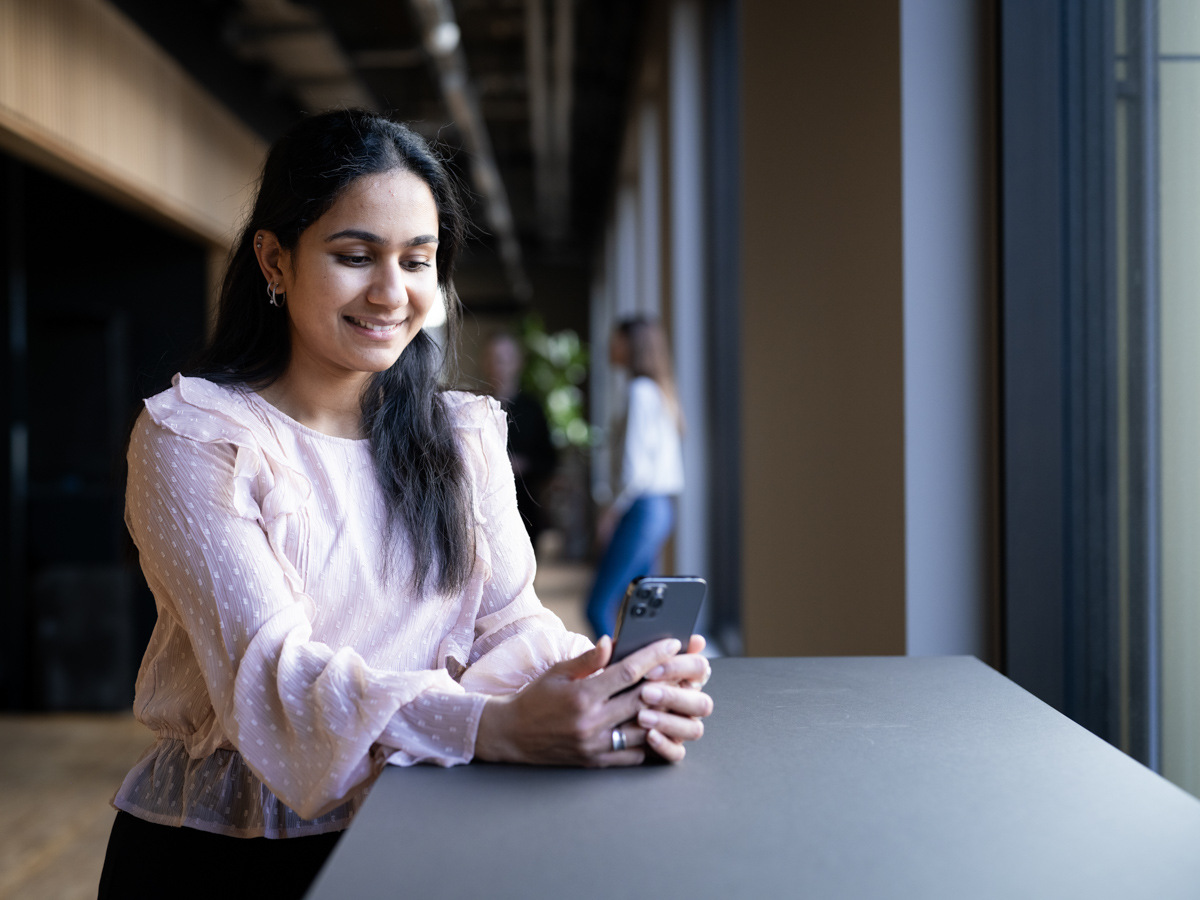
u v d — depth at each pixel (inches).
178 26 203.9
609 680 40.2
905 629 77.1
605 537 196.4
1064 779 38.8
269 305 50.7
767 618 123.0
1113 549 72.6
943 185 76.7
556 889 29.8
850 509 90.0
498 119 369.1
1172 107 66.7
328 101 284.4
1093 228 72.9
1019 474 75.1
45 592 197.3
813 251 101.0
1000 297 75.3
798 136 106.0
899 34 76.6
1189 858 31.9
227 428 45.8
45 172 214.1
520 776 39.6
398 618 50.5
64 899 111.8
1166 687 68.6
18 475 200.1
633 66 299.6
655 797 37.1
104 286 221.3
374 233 45.9
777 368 116.3
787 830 34.1
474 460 54.7
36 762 164.4
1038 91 74.2
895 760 41.1
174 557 44.1
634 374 179.6
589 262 597.6
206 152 216.5
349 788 40.4
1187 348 65.7
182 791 48.0
